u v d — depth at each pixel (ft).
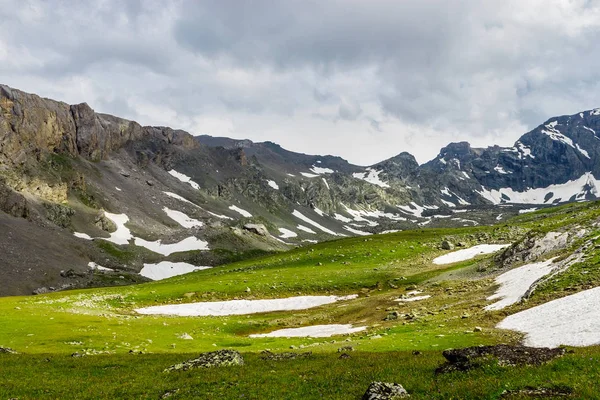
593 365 73.15
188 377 103.40
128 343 176.04
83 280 625.00
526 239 271.28
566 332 114.93
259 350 165.68
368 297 278.46
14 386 100.83
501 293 202.90
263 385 90.53
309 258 433.48
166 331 209.05
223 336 205.67
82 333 189.47
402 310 221.46
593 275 160.76
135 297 317.42
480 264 296.71
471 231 487.20
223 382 95.50
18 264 606.55
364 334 179.63
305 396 81.00
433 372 87.15
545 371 73.15
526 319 142.10
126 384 99.91
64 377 110.93
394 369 93.40
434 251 395.34
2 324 205.36
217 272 459.32
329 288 310.86
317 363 110.63
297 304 286.46
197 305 293.64
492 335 132.05
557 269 189.26
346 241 525.34
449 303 213.87
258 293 313.53
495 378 73.20
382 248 433.89
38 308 269.44
